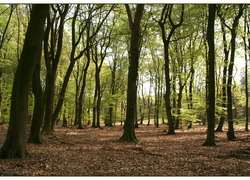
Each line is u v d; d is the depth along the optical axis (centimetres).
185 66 2164
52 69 1362
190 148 970
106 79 3189
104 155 802
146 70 3347
